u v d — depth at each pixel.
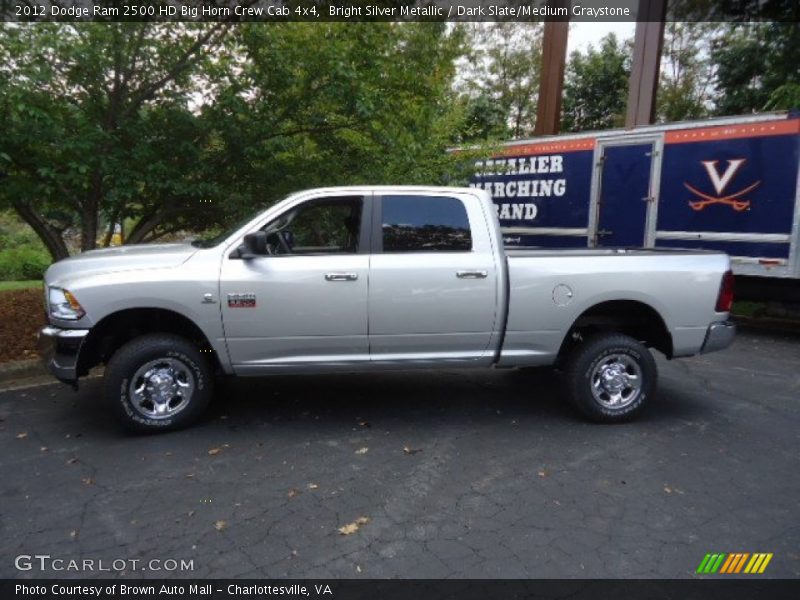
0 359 6.11
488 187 11.39
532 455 4.24
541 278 4.68
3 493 3.63
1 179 6.38
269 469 3.98
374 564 2.94
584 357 4.77
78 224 7.97
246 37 6.59
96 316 4.23
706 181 8.38
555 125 14.02
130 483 3.76
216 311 4.38
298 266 4.45
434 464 4.08
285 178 7.57
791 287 8.16
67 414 4.96
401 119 7.97
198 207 7.59
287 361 4.58
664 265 4.80
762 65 14.80
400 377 6.14
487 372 6.36
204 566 2.92
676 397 5.61
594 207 9.74
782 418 5.04
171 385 4.52
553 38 13.85
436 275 4.56
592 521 3.34
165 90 6.77
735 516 3.40
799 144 7.47
